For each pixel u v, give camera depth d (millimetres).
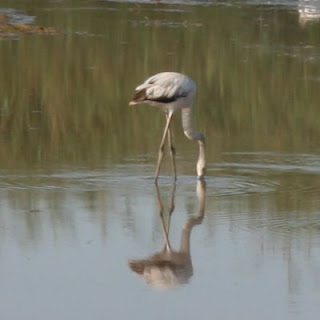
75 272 10188
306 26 27625
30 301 9414
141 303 9391
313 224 11828
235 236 11414
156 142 16062
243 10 30344
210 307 9312
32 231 11500
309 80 21047
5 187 13281
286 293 9664
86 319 9008
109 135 16516
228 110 18594
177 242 11195
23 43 24672
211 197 13008
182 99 13461
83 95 19547
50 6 31266
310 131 17172
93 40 25281
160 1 32156
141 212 12305
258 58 23219
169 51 24016
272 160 15000
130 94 19672
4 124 17141
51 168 14344
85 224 11773
